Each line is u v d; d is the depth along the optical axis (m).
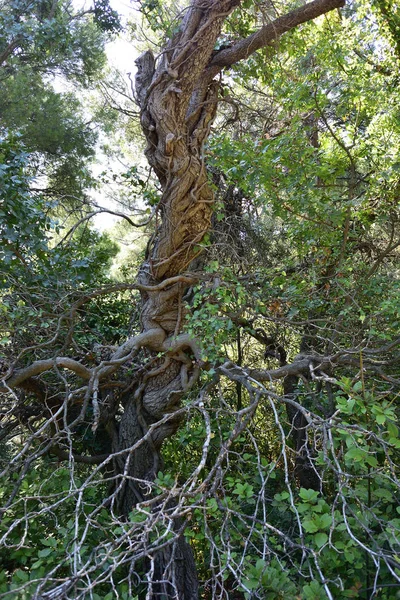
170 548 4.66
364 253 6.91
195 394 5.65
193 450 6.06
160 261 4.98
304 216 4.96
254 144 4.78
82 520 4.04
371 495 3.08
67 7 9.90
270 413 6.40
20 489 4.22
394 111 5.07
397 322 4.64
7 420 6.11
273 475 3.20
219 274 4.60
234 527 3.23
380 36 6.16
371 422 2.84
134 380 5.53
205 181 4.73
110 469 5.86
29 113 9.16
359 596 2.78
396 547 2.80
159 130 4.52
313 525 2.48
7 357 4.77
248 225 6.79
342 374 5.50
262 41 4.80
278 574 2.66
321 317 5.69
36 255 5.47
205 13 4.40
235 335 5.74
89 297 4.98
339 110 5.02
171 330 5.21
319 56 4.66
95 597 2.67
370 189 5.40
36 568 3.13
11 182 4.74
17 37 7.93
